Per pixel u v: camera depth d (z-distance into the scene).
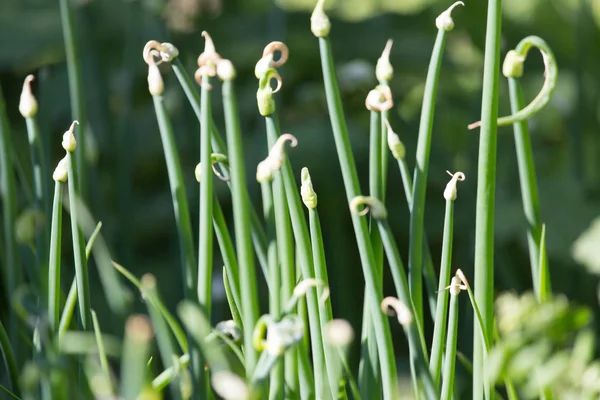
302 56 3.95
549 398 1.54
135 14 2.94
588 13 3.63
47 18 4.00
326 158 3.32
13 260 1.68
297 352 1.53
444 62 4.09
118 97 3.55
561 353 1.52
